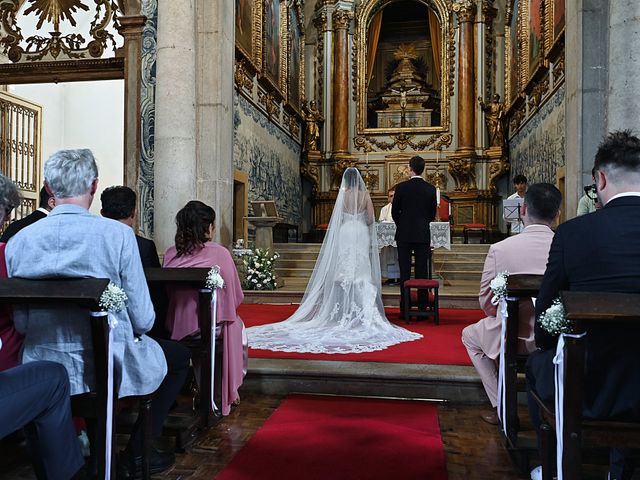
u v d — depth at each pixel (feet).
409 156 55.62
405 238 23.25
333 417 12.76
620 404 6.81
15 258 8.05
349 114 57.52
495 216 55.06
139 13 22.65
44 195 12.77
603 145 7.61
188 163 21.50
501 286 10.02
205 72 21.95
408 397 14.40
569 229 7.36
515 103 48.78
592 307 6.26
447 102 55.88
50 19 25.16
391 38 63.36
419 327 21.90
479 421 12.76
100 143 44.27
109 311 7.64
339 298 20.45
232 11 23.40
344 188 21.21
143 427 9.25
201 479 9.64
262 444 11.07
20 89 39.40
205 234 12.41
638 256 6.86
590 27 18.74
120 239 8.33
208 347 11.64
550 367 8.14
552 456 8.29
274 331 19.61
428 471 9.83
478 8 55.36
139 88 22.52
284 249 41.37
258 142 42.14
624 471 8.20
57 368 7.63
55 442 7.60
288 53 50.31
